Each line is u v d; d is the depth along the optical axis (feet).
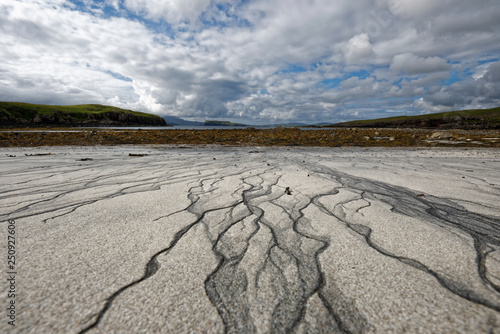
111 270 4.66
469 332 3.30
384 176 14.30
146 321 3.50
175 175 14.19
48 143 36.19
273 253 5.45
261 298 3.99
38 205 8.48
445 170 16.37
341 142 42.32
